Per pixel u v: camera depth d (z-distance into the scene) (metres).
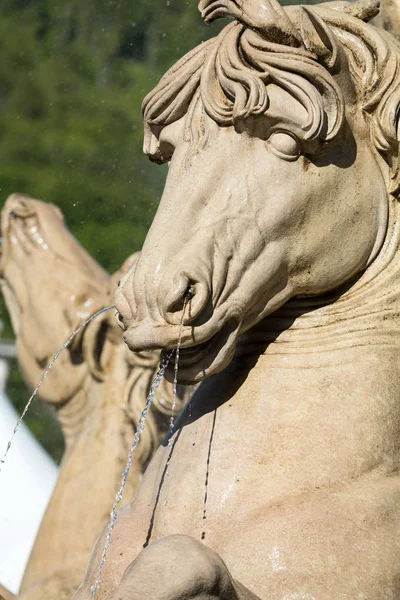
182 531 4.64
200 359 4.66
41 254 8.67
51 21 16.41
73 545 7.44
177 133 4.89
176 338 4.55
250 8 4.76
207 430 4.79
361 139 4.87
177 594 4.14
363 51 4.89
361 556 4.44
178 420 5.00
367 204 4.86
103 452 7.59
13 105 16.16
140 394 7.62
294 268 4.77
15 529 10.01
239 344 4.93
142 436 7.50
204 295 4.54
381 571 4.43
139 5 14.71
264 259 4.70
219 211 4.66
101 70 15.53
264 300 4.76
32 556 7.54
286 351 4.84
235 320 4.66
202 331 4.56
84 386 8.00
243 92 4.70
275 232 4.71
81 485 7.56
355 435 4.67
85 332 7.98
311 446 4.65
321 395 4.73
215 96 4.77
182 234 4.64
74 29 16.06
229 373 4.89
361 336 4.84
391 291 4.91
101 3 15.46
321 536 4.46
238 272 4.66
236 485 4.64
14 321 8.67
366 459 4.65
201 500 4.66
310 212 4.75
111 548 4.74
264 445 4.68
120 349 7.83
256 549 4.46
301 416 4.70
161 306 4.55
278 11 4.74
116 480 7.52
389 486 4.62
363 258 4.88
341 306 4.89
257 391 4.79
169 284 4.54
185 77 4.87
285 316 4.90
